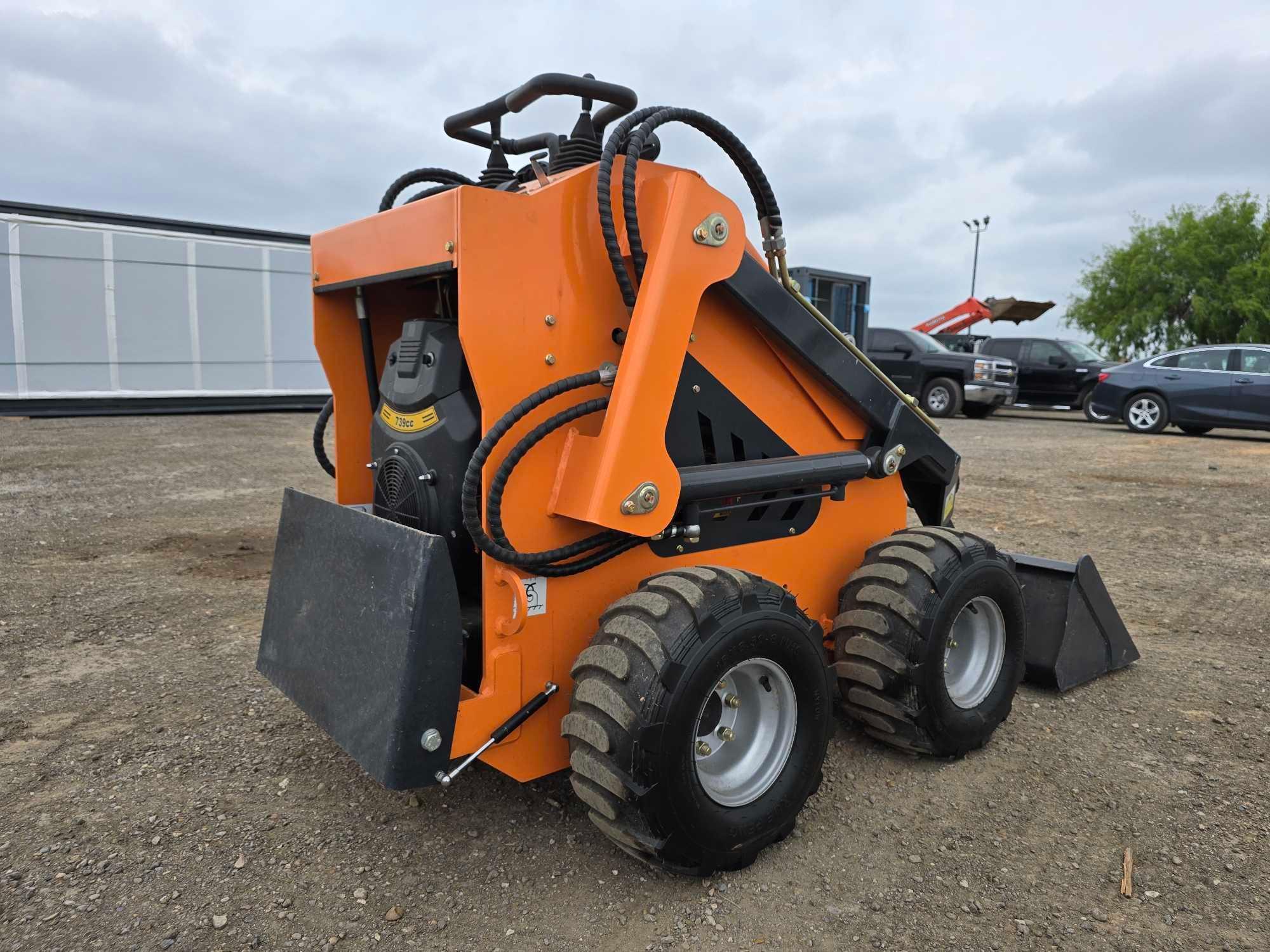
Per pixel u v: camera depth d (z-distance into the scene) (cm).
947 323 2464
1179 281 3491
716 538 277
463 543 252
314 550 257
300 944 208
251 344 1558
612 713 210
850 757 309
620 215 238
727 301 263
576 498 225
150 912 219
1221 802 281
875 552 305
